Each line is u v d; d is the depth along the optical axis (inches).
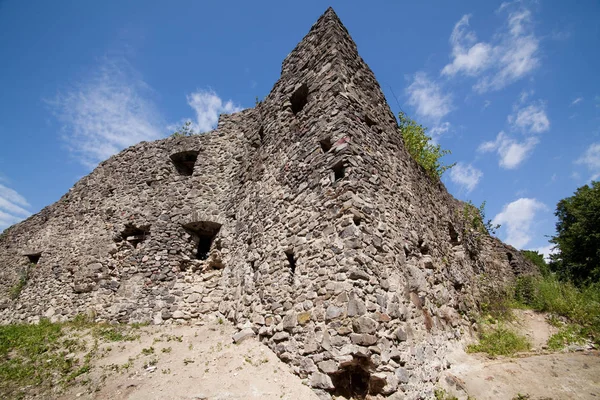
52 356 230.2
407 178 273.7
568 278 438.0
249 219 289.4
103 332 274.8
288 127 274.7
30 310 378.3
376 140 248.5
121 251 356.5
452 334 242.2
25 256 436.5
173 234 341.1
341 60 249.9
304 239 212.2
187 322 288.7
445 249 302.0
